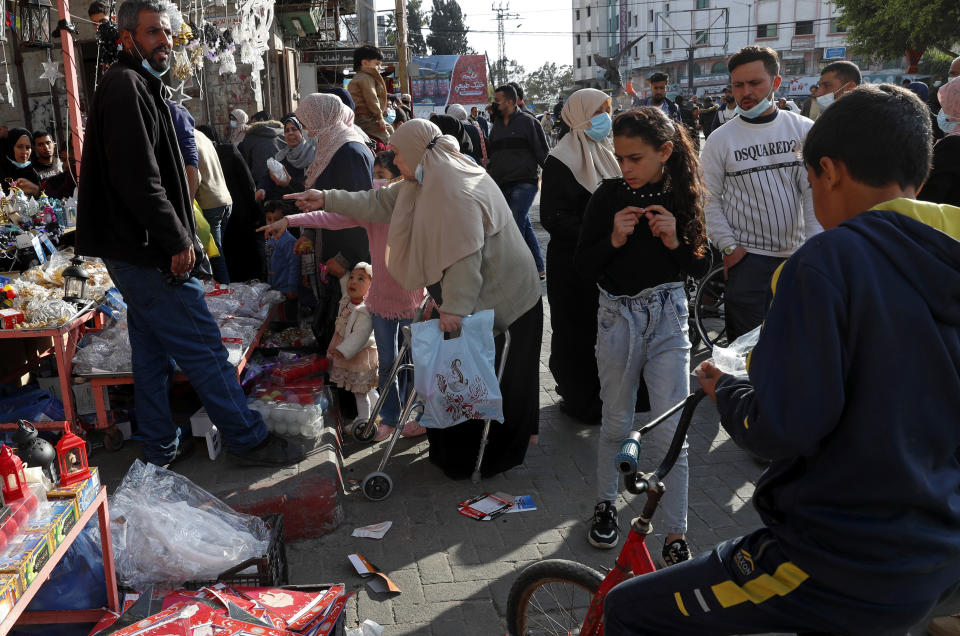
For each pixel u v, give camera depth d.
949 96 4.24
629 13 77.44
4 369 4.45
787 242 4.14
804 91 63.81
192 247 3.41
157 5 3.32
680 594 1.75
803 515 1.54
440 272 3.69
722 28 68.69
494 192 3.78
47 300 3.91
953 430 1.45
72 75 5.89
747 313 4.27
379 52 7.91
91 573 2.72
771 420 1.45
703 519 3.71
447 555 3.42
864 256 1.45
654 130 2.98
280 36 15.55
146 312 3.49
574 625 2.81
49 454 2.49
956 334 1.45
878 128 1.51
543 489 4.02
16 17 6.99
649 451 4.38
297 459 3.81
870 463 1.44
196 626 2.39
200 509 3.15
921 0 31.36
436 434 4.06
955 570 1.51
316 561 3.39
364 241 4.69
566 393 4.76
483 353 3.67
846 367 1.44
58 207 5.46
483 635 2.89
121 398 4.46
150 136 3.27
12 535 2.18
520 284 3.86
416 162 3.70
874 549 1.46
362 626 2.91
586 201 4.38
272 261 6.00
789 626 1.61
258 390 4.35
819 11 64.88
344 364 4.55
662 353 3.16
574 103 4.28
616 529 3.48
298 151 6.45
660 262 3.12
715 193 4.21
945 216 1.49
